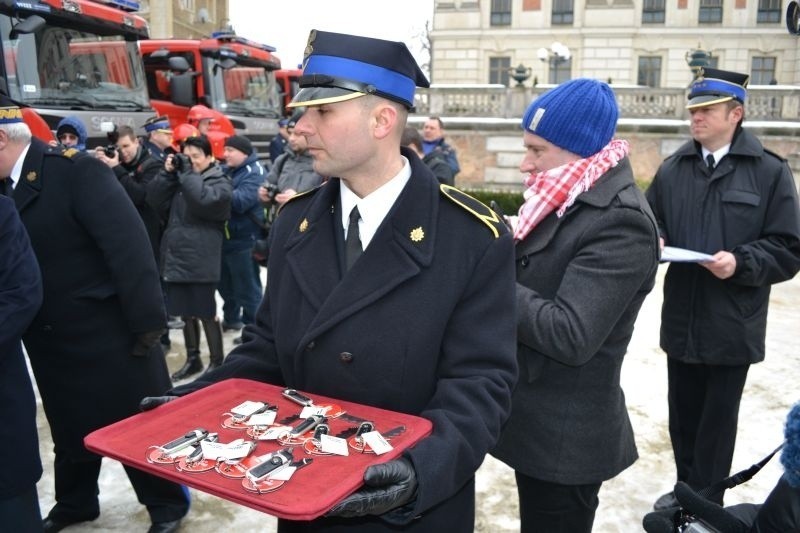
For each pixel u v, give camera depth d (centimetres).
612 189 189
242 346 176
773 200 281
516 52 3278
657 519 172
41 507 316
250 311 573
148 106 754
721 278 271
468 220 150
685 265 296
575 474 195
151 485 281
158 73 1034
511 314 149
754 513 161
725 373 290
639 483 343
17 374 215
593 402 197
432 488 122
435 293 145
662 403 442
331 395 150
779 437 392
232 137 542
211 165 468
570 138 192
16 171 249
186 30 2642
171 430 138
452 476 127
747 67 3225
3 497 213
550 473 195
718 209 288
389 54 139
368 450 127
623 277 181
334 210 157
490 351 144
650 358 531
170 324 589
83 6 672
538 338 183
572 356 180
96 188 251
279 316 159
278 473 118
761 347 287
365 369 146
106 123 670
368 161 146
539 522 205
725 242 285
